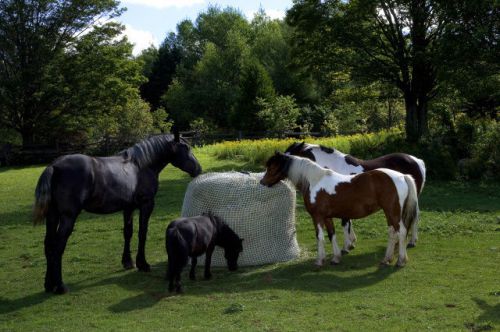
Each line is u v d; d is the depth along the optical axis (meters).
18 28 32.62
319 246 7.99
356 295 6.62
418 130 20.64
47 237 7.39
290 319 5.86
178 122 61.47
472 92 18.70
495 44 18.16
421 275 7.33
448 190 15.66
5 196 17.97
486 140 17.83
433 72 22.03
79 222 12.81
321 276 7.57
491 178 17.19
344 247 8.89
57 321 6.24
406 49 22.47
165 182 19.53
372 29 22.70
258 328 5.61
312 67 24.16
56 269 7.29
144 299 6.92
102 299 7.02
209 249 7.70
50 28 33.59
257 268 8.30
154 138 8.61
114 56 35.44
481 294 6.46
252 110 40.91
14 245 10.83
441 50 18.84
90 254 9.71
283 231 8.73
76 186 7.21
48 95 33.44
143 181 8.30
